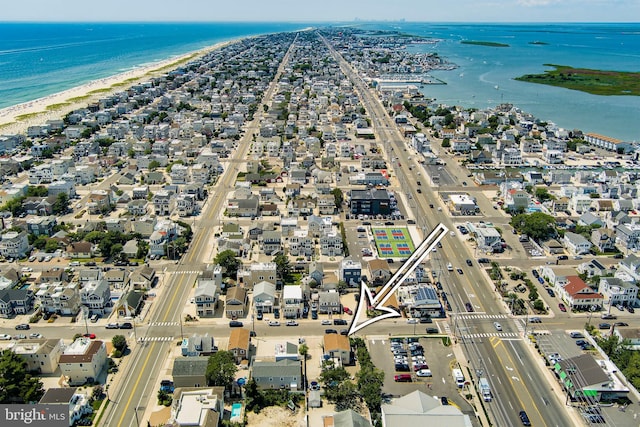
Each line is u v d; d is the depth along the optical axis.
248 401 137.88
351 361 156.12
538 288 198.12
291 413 135.88
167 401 138.38
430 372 150.62
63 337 166.75
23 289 181.88
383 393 142.38
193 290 195.50
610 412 135.50
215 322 176.12
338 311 181.88
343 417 124.50
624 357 151.62
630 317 179.62
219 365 140.75
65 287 184.00
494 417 134.38
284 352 154.00
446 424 119.69
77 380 146.38
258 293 183.00
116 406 137.38
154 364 154.38
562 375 146.75
